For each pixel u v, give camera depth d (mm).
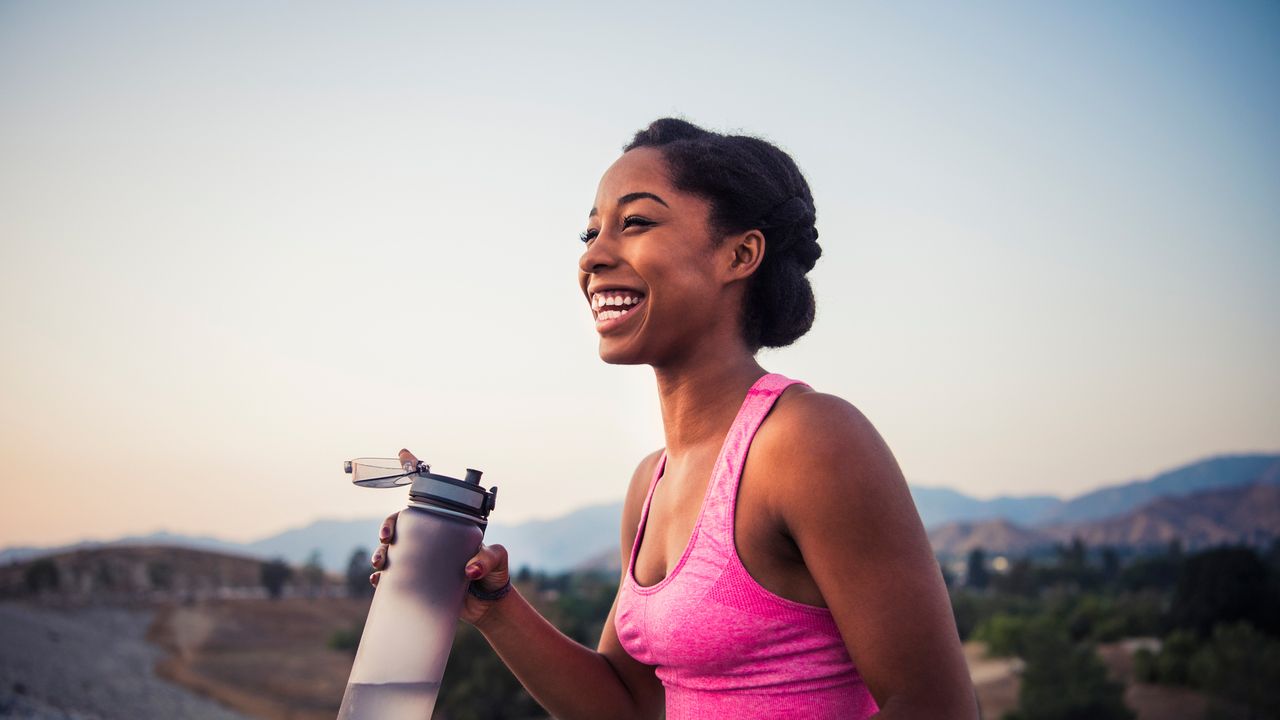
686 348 1340
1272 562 69312
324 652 81688
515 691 37531
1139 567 113250
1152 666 51188
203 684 60750
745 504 1177
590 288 1362
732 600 1167
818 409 1144
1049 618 63562
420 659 1235
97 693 45281
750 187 1313
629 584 1389
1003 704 46500
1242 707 41438
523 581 94812
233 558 139750
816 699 1165
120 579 113250
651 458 1653
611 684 1577
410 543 1269
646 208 1310
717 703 1222
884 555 1052
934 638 1027
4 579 101688
